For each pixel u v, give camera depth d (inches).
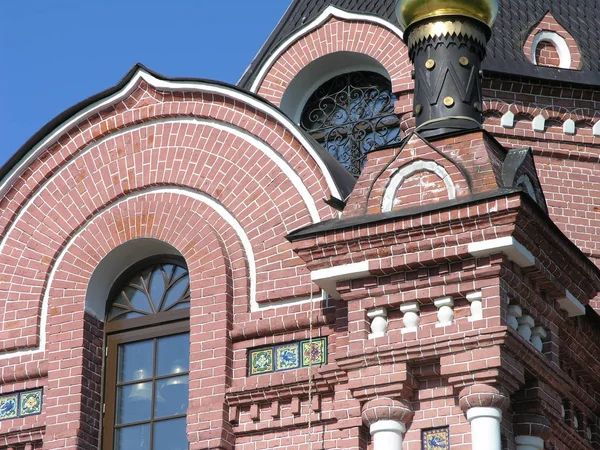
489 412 732.7
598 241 1025.5
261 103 859.4
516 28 1068.5
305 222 829.8
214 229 846.5
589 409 842.2
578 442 810.2
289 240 783.7
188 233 847.7
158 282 863.7
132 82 885.2
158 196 868.0
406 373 750.5
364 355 758.5
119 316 863.7
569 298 794.2
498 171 775.7
